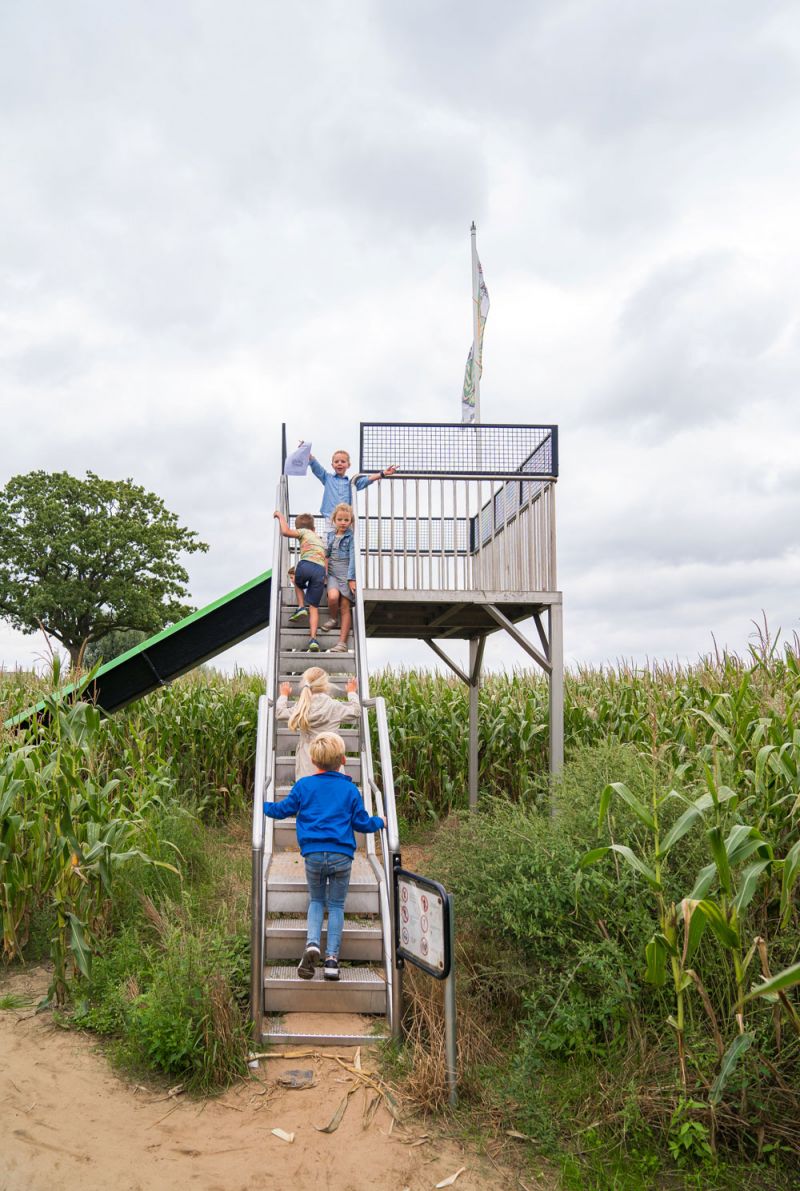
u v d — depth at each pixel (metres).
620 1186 3.71
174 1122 4.11
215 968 4.88
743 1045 3.71
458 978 5.31
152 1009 4.65
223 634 9.53
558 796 6.25
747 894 3.81
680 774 5.26
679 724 7.58
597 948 4.70
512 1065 4.59
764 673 6.96
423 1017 4.82
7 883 5.87
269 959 5.45
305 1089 4.39
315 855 5.08
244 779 11.98
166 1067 4.50
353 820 5.27
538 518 10.04
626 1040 4.55
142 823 7.00
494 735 12.04
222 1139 3.96
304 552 8.95
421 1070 4.32
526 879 5.30
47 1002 5.44
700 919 3.73
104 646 36.16
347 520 8.70
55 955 5.36
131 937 5.96
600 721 11.96
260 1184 3.63
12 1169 3.67
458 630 12.74
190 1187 3.59
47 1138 3.93
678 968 3.95
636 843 5.26
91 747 6.70
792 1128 3.97
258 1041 4.77
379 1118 4.15
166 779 8.26
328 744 5.32
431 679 15.51
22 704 8.59
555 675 9.77
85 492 44.84
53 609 41.94
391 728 12.09
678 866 5.05
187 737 11.76
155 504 47.47
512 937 5.38
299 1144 3.92
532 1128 4.09
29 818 6.05
